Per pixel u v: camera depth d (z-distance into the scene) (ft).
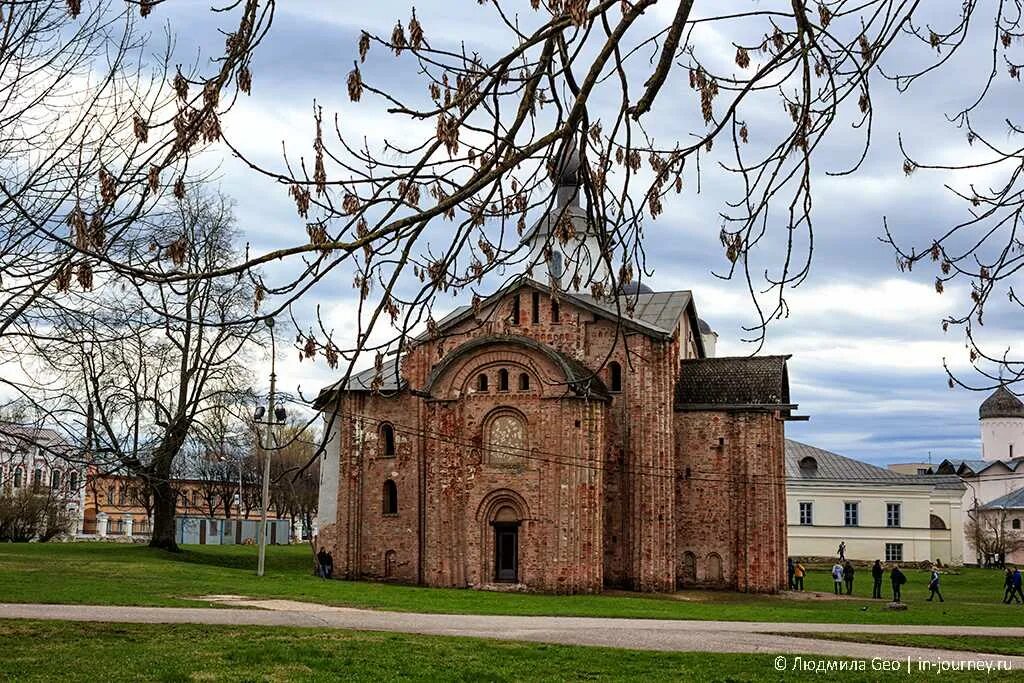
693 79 30.35
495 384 165.68
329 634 90.53
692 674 73.46
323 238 29.50
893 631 107.65
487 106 31.42
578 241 36.11
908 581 226.79
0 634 83.66
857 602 162.81
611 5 29.60
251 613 107.55
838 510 276.82
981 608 153.38
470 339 169.68
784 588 174.81
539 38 29.35
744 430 176.45
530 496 160.86
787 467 280.31
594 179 31.89
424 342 35.42
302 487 331.57
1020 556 336.08
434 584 164.96
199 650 79.00
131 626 91.20
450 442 167.22
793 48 30.32
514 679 70.69
